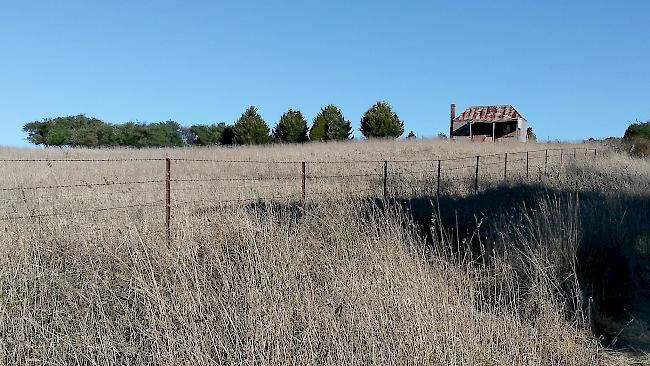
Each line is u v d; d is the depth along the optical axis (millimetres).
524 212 8164
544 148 31641
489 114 48781
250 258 5410
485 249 6852
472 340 4422
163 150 34094
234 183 12203
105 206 7672
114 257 5359
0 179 12602
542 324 5008
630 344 5199
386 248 5797
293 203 8352
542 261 6105
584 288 6027
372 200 7922
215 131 57656
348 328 4359
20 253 5188
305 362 4039
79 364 3957
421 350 4195
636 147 29547
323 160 25016
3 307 4391
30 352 4121
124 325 4430
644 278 7016
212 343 4156
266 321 4363
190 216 6812
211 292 4926
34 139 49188
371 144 35938
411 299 4773
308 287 5047
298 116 52312
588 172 14578
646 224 8609
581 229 6953
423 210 8570
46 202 7762
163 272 5160
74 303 4590
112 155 28188
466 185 13023
